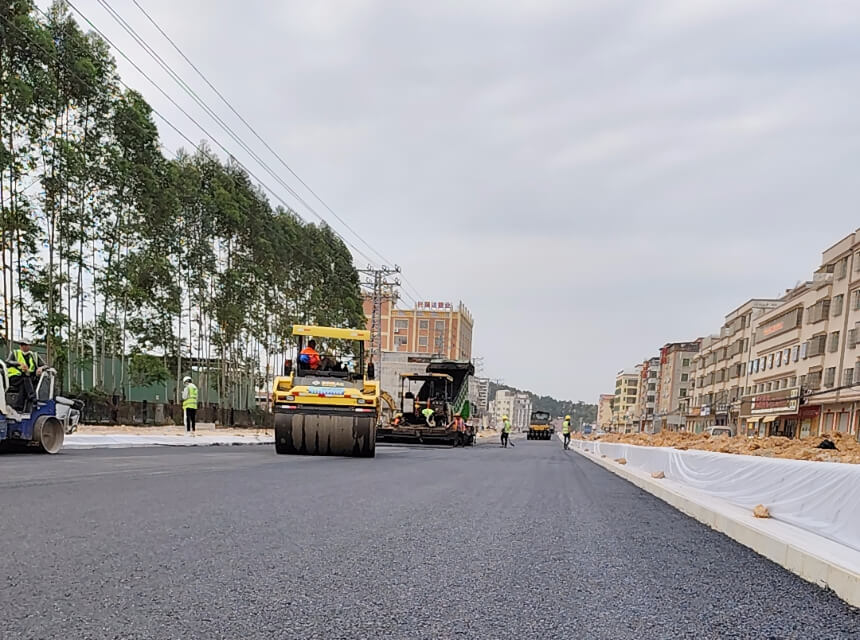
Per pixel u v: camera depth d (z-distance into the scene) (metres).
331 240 52.72
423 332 111.06
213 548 4.04
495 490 8.88
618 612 3.12
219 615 2.76
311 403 14.58
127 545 3.99
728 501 7.70
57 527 4.42
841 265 43.94
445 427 30.95
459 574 3.72
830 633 3.01
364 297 57.97
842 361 42.88
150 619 2.67
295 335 16.09
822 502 5.25
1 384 10.68
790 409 50.28
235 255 36.31
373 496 7.21
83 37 23.00
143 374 29.80
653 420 119.69
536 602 3.22
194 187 31.02
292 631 2.61
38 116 21.16
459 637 2.63
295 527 4.93
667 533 5.93
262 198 38.59
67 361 24.52
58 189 22.16
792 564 4.55
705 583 3.89
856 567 3.90
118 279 25.56
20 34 20.03
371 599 3.12
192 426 22.45
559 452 32.62
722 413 72.50
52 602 2.82
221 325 34.91
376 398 14.88
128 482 7.24
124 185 24.80
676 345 106.94
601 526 6.05
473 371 36.16
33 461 9.77
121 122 24.89
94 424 23.77
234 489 7.11
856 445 16.89
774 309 58.97
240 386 43.59
